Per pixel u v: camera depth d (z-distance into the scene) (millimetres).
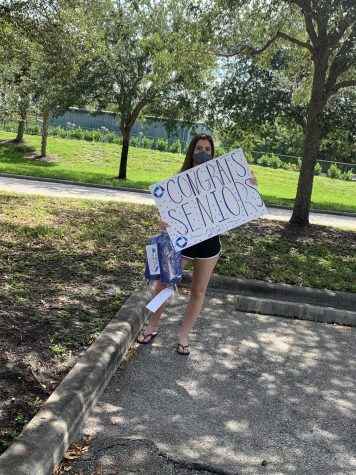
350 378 4492
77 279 6004
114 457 3090
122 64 21203
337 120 17953
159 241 4500
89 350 3986
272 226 12102
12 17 12680
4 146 31797
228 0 11969
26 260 6523
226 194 4512
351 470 3195
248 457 3229
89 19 14961
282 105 17859
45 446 2799
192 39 13289
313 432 3584
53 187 18328
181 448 3250
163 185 4488
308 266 7996
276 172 33562
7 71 23141
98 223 9609
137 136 44062
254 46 13945
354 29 10031
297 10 13312
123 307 5062
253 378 4312
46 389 3520
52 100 22422
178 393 3941
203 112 22094
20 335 4266
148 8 20609
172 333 5066
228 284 6539
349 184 32062
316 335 5410
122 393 3855
